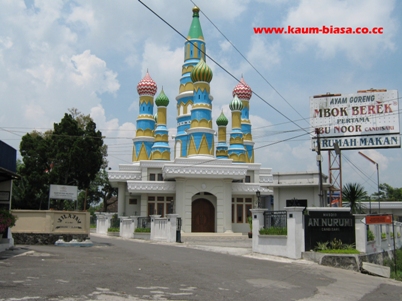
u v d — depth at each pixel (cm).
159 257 1939
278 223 2262
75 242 2431
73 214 2584
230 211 4472
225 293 1160
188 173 4325
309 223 2128
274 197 3934
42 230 2508
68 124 4831
